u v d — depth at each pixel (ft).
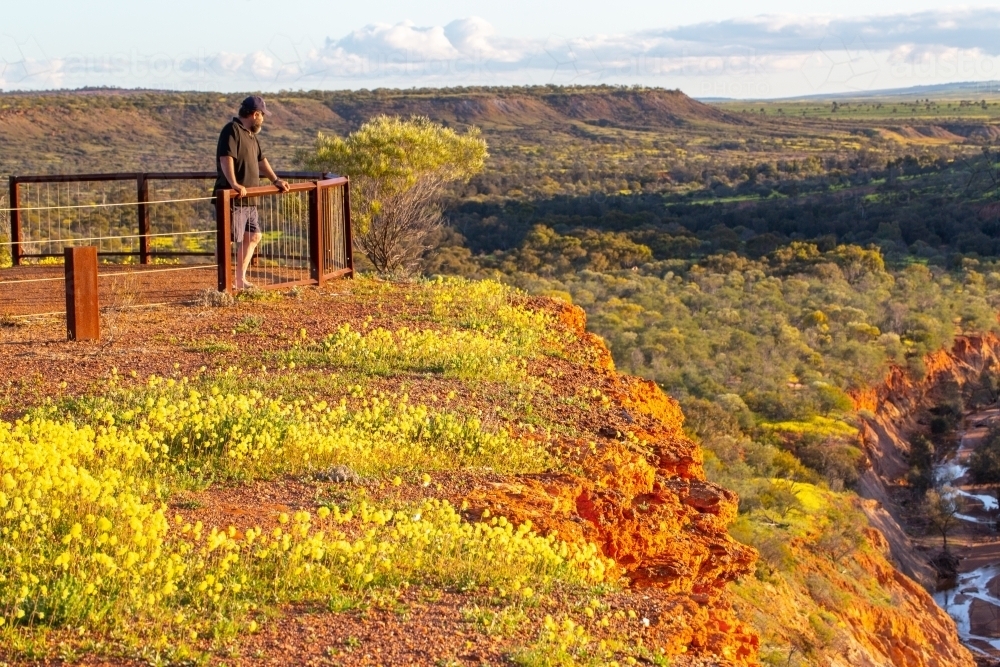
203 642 14.02
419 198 76.07
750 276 229.45
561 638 14.98
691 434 134.00
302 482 21.76
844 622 88.22
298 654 14.07
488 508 20.97
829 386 161.68
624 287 203.31
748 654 19.49
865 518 125.90
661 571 24.34
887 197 319.88
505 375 32.81
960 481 167.53
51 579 14.64
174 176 43.34
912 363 193.36
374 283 45.29
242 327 34.68
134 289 38.99
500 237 234.99
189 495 20.16
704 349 169.78
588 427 29.19
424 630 15.25
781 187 342.44
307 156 76.02
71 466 16.75
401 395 29.09
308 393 28.27
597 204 288.51
